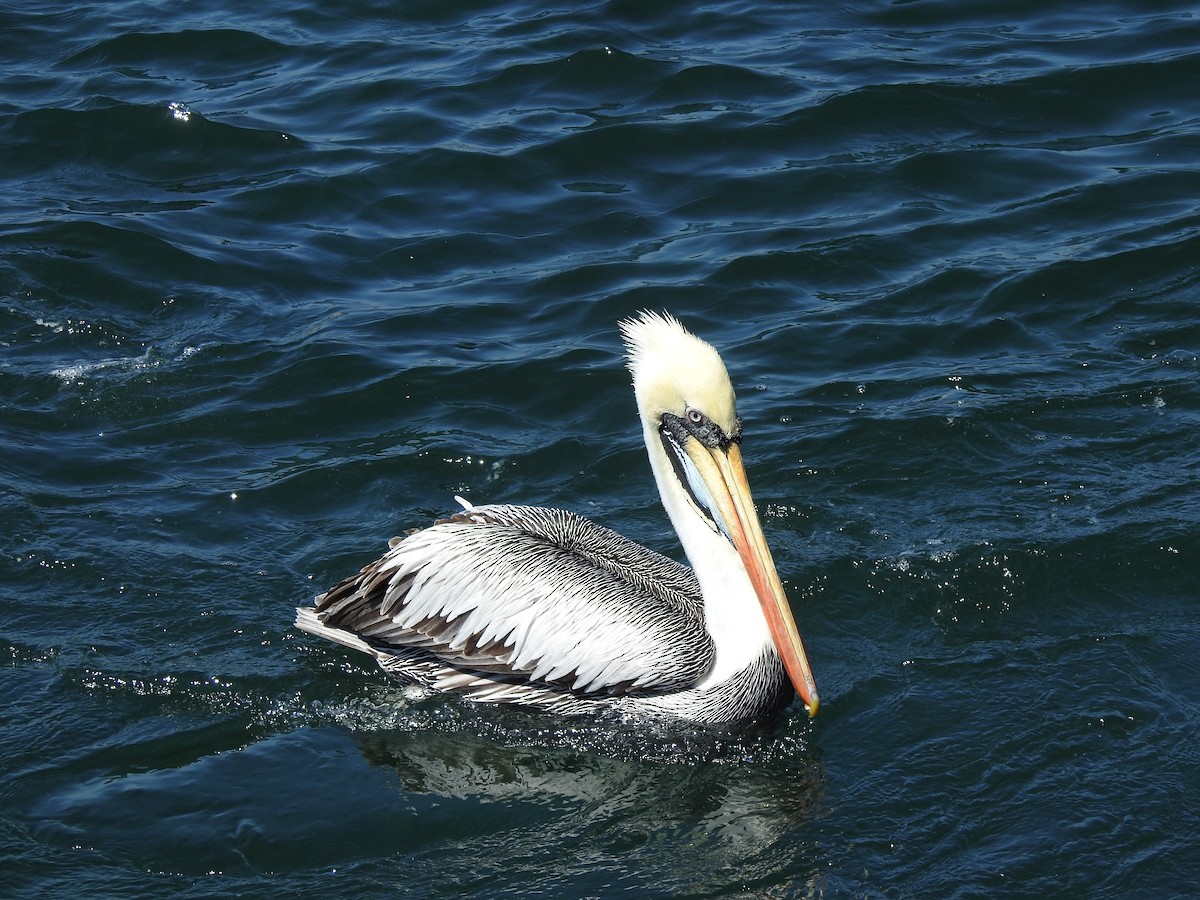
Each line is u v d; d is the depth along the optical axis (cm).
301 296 1691
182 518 1338
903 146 1938
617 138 1955
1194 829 973
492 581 1154
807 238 1766
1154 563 1252
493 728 1127
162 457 1430
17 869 955
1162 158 1891
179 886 948
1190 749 1044
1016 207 1811
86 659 1155
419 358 1576
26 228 1772
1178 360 1533
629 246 1770
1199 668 1134
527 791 1050
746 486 1123
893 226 1784
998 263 1706
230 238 1791
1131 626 1188
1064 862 952
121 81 2108
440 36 2236
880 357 1567
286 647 1188
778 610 1102
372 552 1300
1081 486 1353
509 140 1956
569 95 2062
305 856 977
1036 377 1518
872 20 2250
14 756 1055
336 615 1177
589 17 2262
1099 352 1556
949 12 2267
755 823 1008
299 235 1802
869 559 1276
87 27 2275
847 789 1035
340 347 1588
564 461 1437
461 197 1869
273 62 2170
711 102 2033
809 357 1570
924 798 1019
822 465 1407
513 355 1581
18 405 1494
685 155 1931
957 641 1188
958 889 934
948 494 1359
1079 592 1229
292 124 2006
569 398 1520
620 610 1143
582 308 1658
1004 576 1248
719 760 1084
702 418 1121
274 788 1042
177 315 1650
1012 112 1994
